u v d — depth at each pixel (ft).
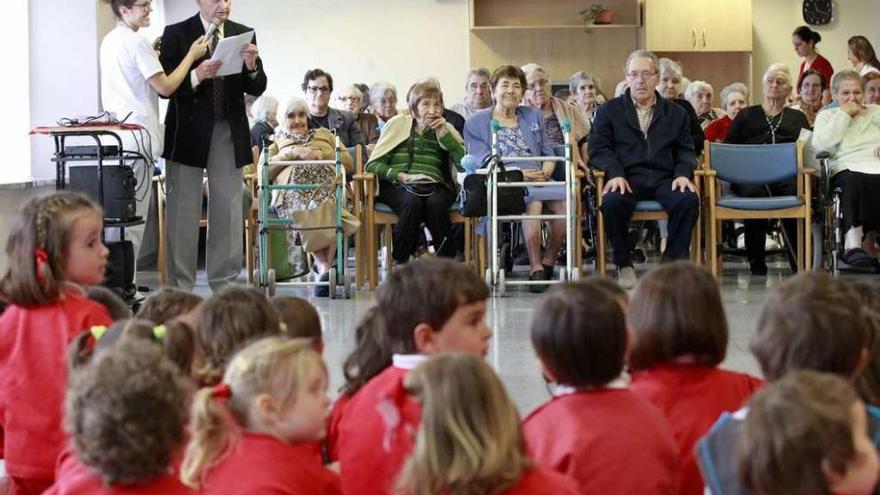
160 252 25.75
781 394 4.92
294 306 9.55
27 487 9.28
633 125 24.09
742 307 20.89
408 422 6.40
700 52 41.32
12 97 25.17
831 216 24.29
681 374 7.82
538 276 23.44
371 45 41.39
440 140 24.23
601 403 7.11
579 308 7.12
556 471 6.84
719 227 26.20
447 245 24.14
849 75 25.71
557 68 41.24
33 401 9.17
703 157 25.32
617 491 6.89
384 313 8.18
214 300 8.50
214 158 21.21
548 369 7.33
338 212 22.85
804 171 24.11
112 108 22.43
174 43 21.35
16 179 23.59
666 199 23.44
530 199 23.65
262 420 6.65
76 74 25.34
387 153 24.29
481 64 41.11
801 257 24.94
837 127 25.29
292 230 24.12
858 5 41.55
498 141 24.22
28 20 25.23
